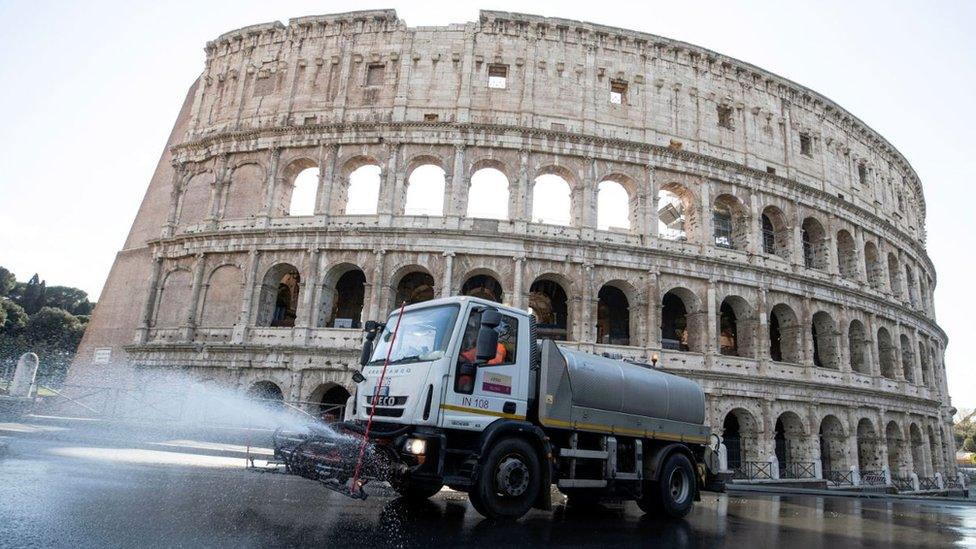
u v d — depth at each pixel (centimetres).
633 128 4966
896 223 6606
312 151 4881
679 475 1961
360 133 4784
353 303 4925
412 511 1571
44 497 1351
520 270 4378
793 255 5266
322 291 4491
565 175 4853
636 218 4825
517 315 1669
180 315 4794
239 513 1349
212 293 4716
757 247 5066
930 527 1995
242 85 5225
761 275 4891
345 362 4238
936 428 6291
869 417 5234
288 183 4972
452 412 1457
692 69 5272
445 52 4969
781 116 5619
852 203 5816
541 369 1672
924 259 7294
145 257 5422
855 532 1747
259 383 4541
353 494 1309
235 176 5019
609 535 1429
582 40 5047
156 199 5731
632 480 1817
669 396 2022
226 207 4947
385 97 4922
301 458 1498
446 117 4809
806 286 5128
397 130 4756
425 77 4922
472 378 1505
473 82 4875
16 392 4547
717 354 4603
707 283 4728
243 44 5372
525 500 1516
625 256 4562
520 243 4416
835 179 5856
